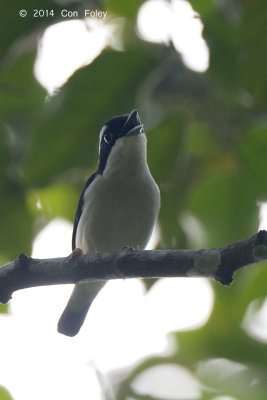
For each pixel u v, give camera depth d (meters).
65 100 9.73
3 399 11.27
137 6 9.98
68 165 9.88
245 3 9.12
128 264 7.46
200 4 9.98
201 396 12.55
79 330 12.43
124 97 9.77
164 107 10.38
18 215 10.95
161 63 9.89
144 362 12.79
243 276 12.01
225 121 10.42
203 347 12.98
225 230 10.73
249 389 12.51
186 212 10.99
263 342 12.79
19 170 10.43
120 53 9.74
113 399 11.69
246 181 10.52
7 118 10.95
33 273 7.95
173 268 7.09
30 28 10.16
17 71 10.91
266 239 6.29
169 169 10.81
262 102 9.41
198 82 10.16
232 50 9.85
